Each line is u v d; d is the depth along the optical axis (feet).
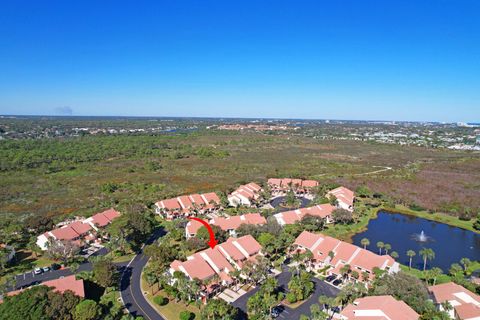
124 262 297.94
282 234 329.52
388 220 432.25
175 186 547.90
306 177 607.37
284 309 228.22
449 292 231.91
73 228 345.72
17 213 411.13
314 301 237.66
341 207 455.63
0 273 272.51
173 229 355.36
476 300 224.12
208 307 207.92
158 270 266.77
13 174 596.29
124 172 637.71
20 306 192.13
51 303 199.93
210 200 452.35
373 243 354.13
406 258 318.45
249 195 478.18
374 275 260.42
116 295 242.78
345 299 232.53
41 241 323.98
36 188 519.19
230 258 283.79
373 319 200.03
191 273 251.60
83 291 229.25
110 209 411.54
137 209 403.13
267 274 273.95
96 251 324.60
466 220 428.97
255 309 213.25
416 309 214.48
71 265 280.72
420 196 512.22
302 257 288.30
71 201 462.60
